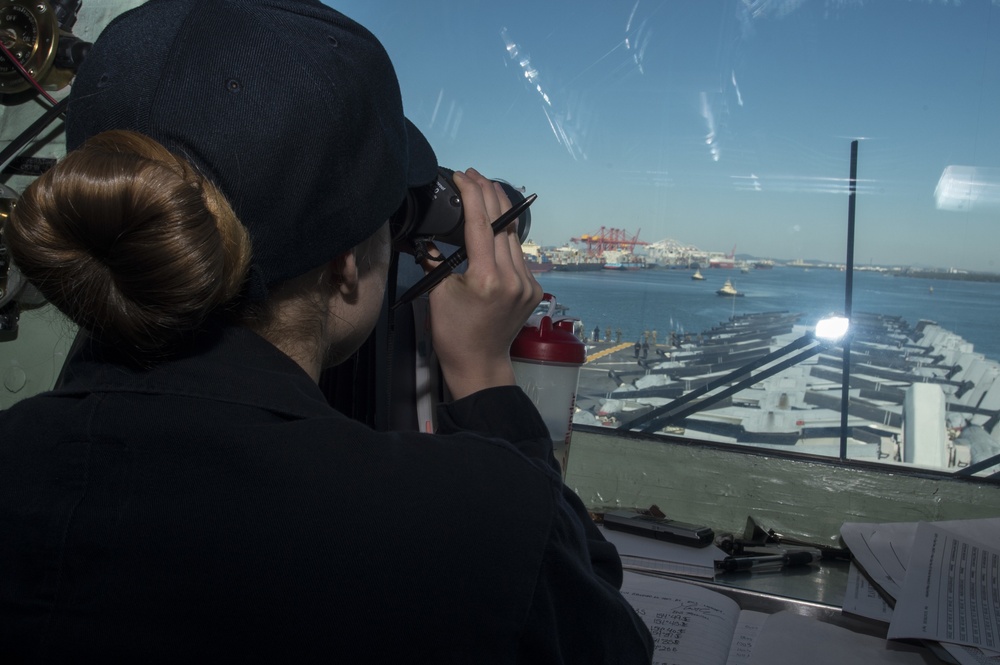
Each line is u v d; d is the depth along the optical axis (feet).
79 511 1.11
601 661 1.35
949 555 2.46
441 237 1.95
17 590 1.12
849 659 1.99
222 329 1.27
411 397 2.50
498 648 1.16
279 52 1.21
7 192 3.59
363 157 1.34
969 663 1.88
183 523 1.08
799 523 3.08
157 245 1.00
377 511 1.13
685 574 2.58
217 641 1.07
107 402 1.17
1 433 1.23
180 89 1.15
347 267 1.44
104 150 1.04
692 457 3.22
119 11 3.69
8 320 3.75
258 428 1.16
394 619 1.10
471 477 1.23
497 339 1.80
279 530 1.09
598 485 3.34
